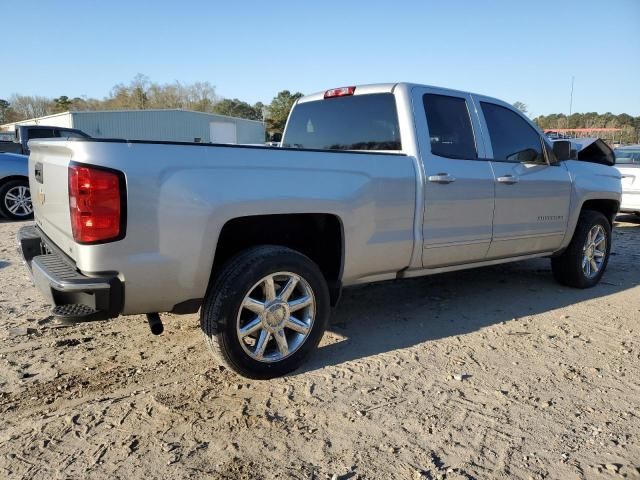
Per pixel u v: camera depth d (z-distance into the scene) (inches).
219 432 113.0
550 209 205.2
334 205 141.8
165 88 3161.9
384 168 154.5
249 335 135.6
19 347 155.6
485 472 100.9
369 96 180.5
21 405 122.8
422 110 171.3
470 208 176.6
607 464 103.6
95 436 111.0
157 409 121.8
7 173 392.5
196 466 101.6
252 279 128.0
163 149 117.9
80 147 111.5
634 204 393.4
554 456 106.3
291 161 135.6
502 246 191.5
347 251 148.0
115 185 111.3
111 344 159.3
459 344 162.9
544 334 172.1
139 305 120.1
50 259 131.5
